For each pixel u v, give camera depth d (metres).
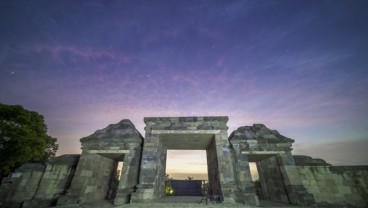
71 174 13.22
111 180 15.48
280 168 12.84
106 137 13.61
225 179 11.21
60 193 12.43
